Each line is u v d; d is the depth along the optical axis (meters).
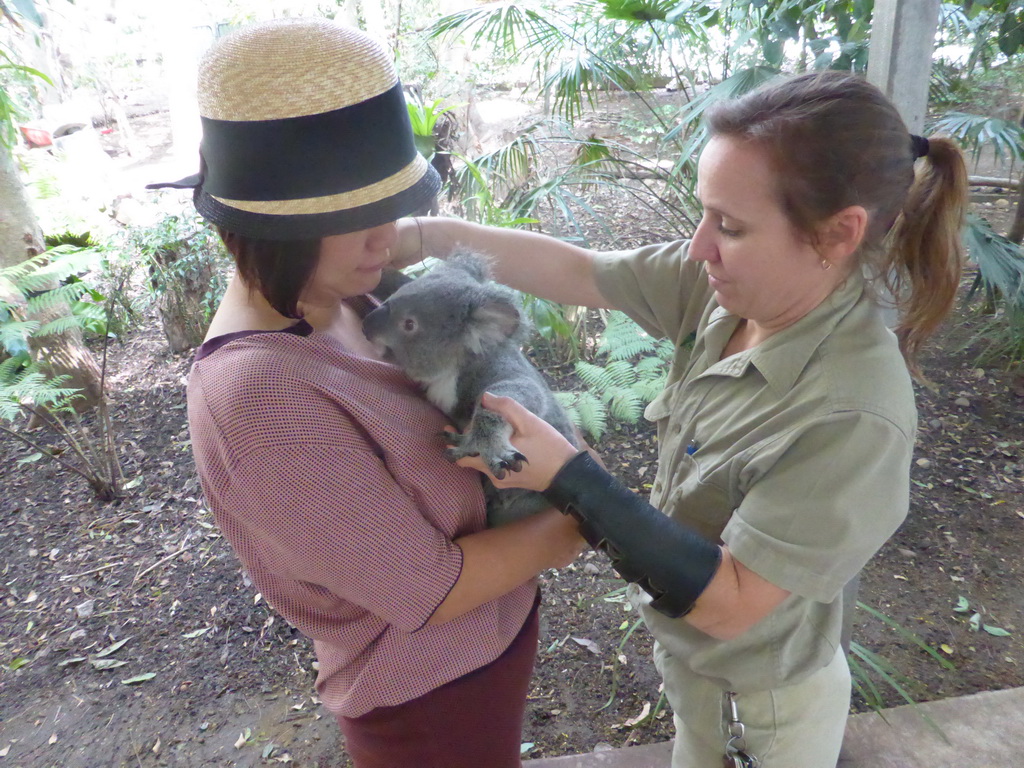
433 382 1.76
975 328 5.39
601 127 7.28
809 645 1.56
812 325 1.35
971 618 3.33
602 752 2.61
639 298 1.88
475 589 1.40
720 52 4.91
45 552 4.27
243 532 1.44
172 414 5.50
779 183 1.20
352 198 1.23
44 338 5.40
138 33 16.14
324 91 1.18
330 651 1.60
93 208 8.58
